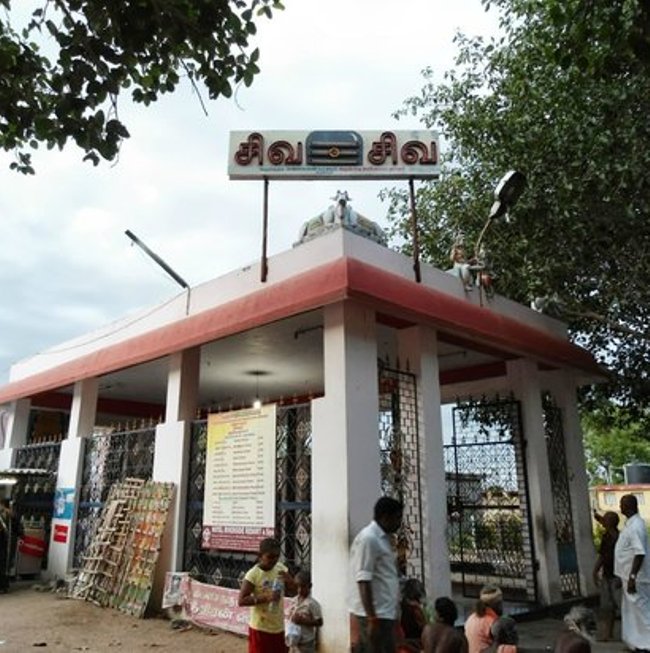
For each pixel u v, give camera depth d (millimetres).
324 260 7598
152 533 8875
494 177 11391
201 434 9023
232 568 7996
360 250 7629
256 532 7594
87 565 9945
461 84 11938
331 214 8039
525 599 9172
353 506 6559
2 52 5172
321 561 6648
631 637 6527
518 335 9062
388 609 4227
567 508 10320
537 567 9094
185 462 9016
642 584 6523
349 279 6727
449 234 12766
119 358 10273
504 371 10555
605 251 10211
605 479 32531
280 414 7770
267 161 8227
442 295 8078
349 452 6688
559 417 10781
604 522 7688
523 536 9445
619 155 9031
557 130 9609
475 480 10383
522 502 9531
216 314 8469
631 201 9258
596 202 9539
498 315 8953
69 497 11258
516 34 10531
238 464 8070
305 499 7250
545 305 10859
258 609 4934
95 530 10391
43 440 13906
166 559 8750
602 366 11828
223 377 13031
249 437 8031
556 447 10562
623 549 6711
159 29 5164
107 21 5031
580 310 11070
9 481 11383
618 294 10469
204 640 7195
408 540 7355
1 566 10445
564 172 9539
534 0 9414
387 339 9438
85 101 5051
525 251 10766
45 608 9086
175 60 5473
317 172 8188
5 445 13477
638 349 12492
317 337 9867
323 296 6898
